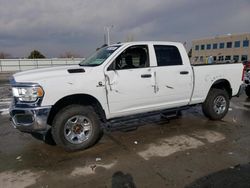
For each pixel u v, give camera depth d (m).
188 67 5.32
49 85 3.83
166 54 5.07
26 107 3.80
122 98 4.50
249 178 3.22
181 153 4.07
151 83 4.77
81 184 3.15
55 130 4.05
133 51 4.69
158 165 3.64
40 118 3.80
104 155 4.06
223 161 3.75
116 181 3.21
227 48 63.38
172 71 5.04
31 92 3.76
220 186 3.04
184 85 5.26
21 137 5.04
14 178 3.34
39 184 3.17
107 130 5.11
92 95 4.19
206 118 6.30
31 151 4.28
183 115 6.61
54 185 3.15
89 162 3.80
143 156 3.98
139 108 4.79
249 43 57.75
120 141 4.70
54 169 3.58
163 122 5.94
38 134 5.04
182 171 3.45
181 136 4.93
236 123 5.84
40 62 41.72
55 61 42.50
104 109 4.38
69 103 4.26
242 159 3.81
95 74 4.20
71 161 3.85
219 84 6.18
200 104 5.97
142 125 5.70
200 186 3.05
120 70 4.45
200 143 4.53
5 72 37.31
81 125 4.26
